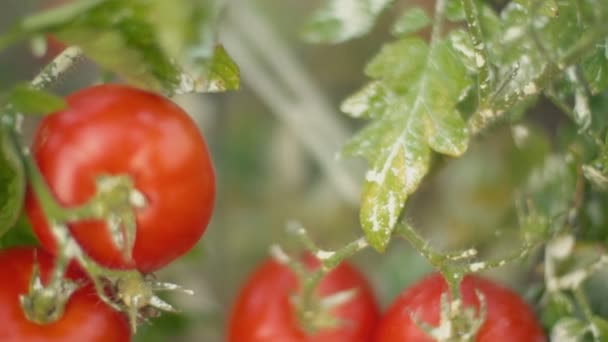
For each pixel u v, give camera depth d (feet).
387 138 2.13
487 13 2.18
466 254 2.13
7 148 1.97
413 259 3.10
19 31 1.91
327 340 2.40
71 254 1.98
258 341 2.43
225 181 3.51
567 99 2.33
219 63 2.07
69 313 2.04
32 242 2.14
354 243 2.16
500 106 2.13
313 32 2.26
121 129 2.01
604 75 2.15
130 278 2.01
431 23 2.19
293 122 3.11
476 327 2.16
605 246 2.34
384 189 2.12
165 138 2.02
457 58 2.16
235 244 3.48
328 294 2.42
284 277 2.46
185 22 1.83
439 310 2.24
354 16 2.25
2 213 2.02
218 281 3.41
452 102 2.15
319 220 3.35
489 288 2.28
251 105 3.59
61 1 2.63
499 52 2.17
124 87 2.05
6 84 3.38
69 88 3.28
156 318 2.72
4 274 2.05
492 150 2.96
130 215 1.99
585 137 2.29
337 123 3.16
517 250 2.16
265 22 3.21
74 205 2.00
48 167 2.01
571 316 2.32
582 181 2.34
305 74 3.20
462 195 3.04
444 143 2.13
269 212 3.50
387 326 2.28
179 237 2.04
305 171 3.51
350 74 3.58
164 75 2.03
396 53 2.16
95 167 2.00
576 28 2.17
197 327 3.10
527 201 2.39
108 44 1.97
